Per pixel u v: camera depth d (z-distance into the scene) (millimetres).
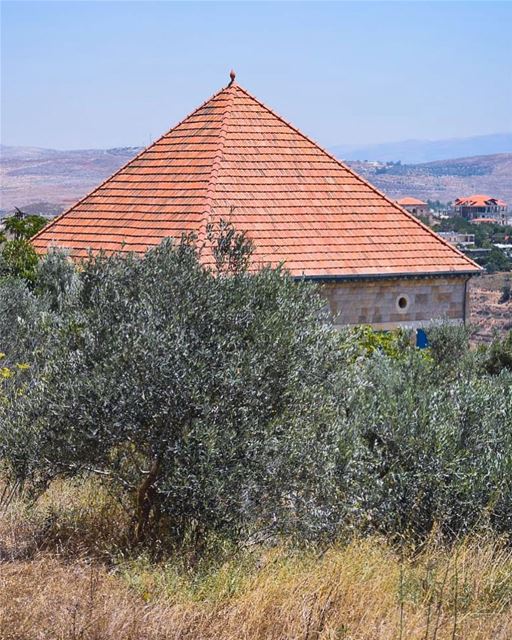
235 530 27672
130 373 27922
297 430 28750
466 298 76500
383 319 73125
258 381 28531
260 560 27062
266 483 28109
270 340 29141
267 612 22578
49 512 29984
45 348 31406
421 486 31453
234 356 28594
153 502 29203
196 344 28828
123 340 28656
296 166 78188
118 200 78688
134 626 21078
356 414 32906
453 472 31547
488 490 31594
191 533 28109
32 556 26375
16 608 21109
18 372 35594
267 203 73812
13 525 28578
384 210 77750
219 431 27766
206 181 74125
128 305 29578
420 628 22156
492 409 34594
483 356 68562
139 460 29406
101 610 21609
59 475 29938
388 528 31266
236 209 72062
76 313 30234
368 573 25531
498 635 22953
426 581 25266
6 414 29641
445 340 67938
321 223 73875
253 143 79000
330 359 31516
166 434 28062
